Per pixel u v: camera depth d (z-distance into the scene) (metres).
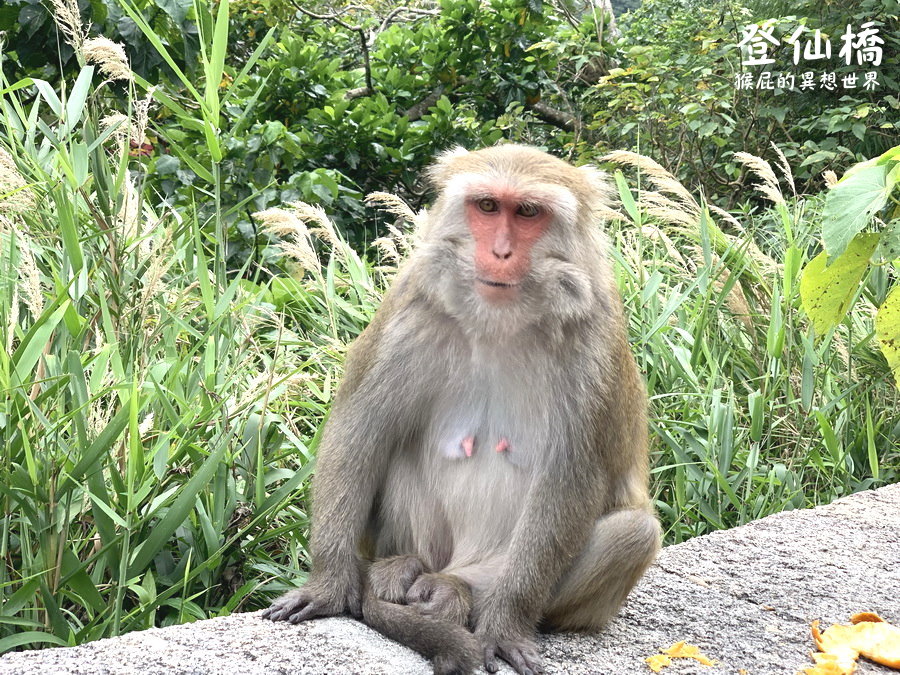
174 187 3.03
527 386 1.46
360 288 2.49
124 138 2.28
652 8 6.19
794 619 1.60
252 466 1.87
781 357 2.46
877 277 2.61
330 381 2.19
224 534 1.79
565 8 5.75
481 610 1.44
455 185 1.40
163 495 1.72
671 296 2.61
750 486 2.20
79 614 1.72
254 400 1.86
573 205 1.40
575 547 1.45
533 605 1.43
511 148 1.45
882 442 2.55
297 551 1.92
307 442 2.01
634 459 1.58
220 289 2.12
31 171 2.12
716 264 2.73
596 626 1.51
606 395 1.45
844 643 1.51
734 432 2.38
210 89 2.00
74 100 2.05
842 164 4.37
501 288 1.38
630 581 1.49
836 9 4.65
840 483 2.34
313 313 2.49
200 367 1.94
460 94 4.55
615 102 4.61
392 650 1.40
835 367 2.62
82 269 1.86
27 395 1.66
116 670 1.32
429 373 1.46
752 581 1.71
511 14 4.35
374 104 3.98
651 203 2.96
